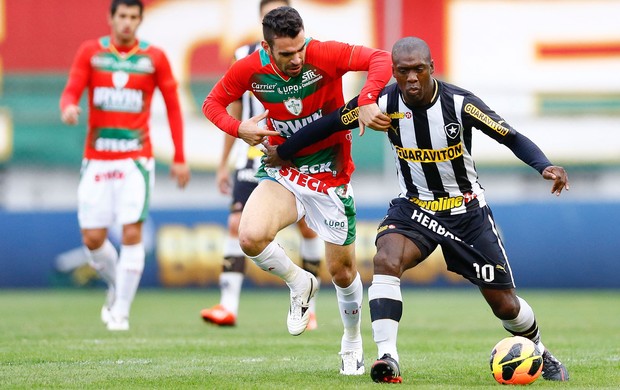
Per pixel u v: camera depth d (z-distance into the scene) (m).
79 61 32.72
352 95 69.25
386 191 69.00
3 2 72.94
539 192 71.50
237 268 33.91
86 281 58.28
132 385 18.81
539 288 56.72
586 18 72.25
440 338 30.48
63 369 21.31
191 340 28.58
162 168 71.00
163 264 56.94
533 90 72.25
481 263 19.83
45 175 71.56
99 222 33.22
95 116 32.78
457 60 73.19
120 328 32.69
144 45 33.16
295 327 20.70
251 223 20.05
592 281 56.34
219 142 71.19
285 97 20.52
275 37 19.34
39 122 71.56
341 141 20.88
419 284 57.22
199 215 57.03
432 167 19.89
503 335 31.61
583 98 72.00
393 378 18.91
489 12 72.88
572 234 56.38
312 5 72.94
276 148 20.61
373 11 72.88
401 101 19.81
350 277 20.83
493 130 19.58
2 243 58.38
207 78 72.69
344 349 21.02
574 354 25.31
